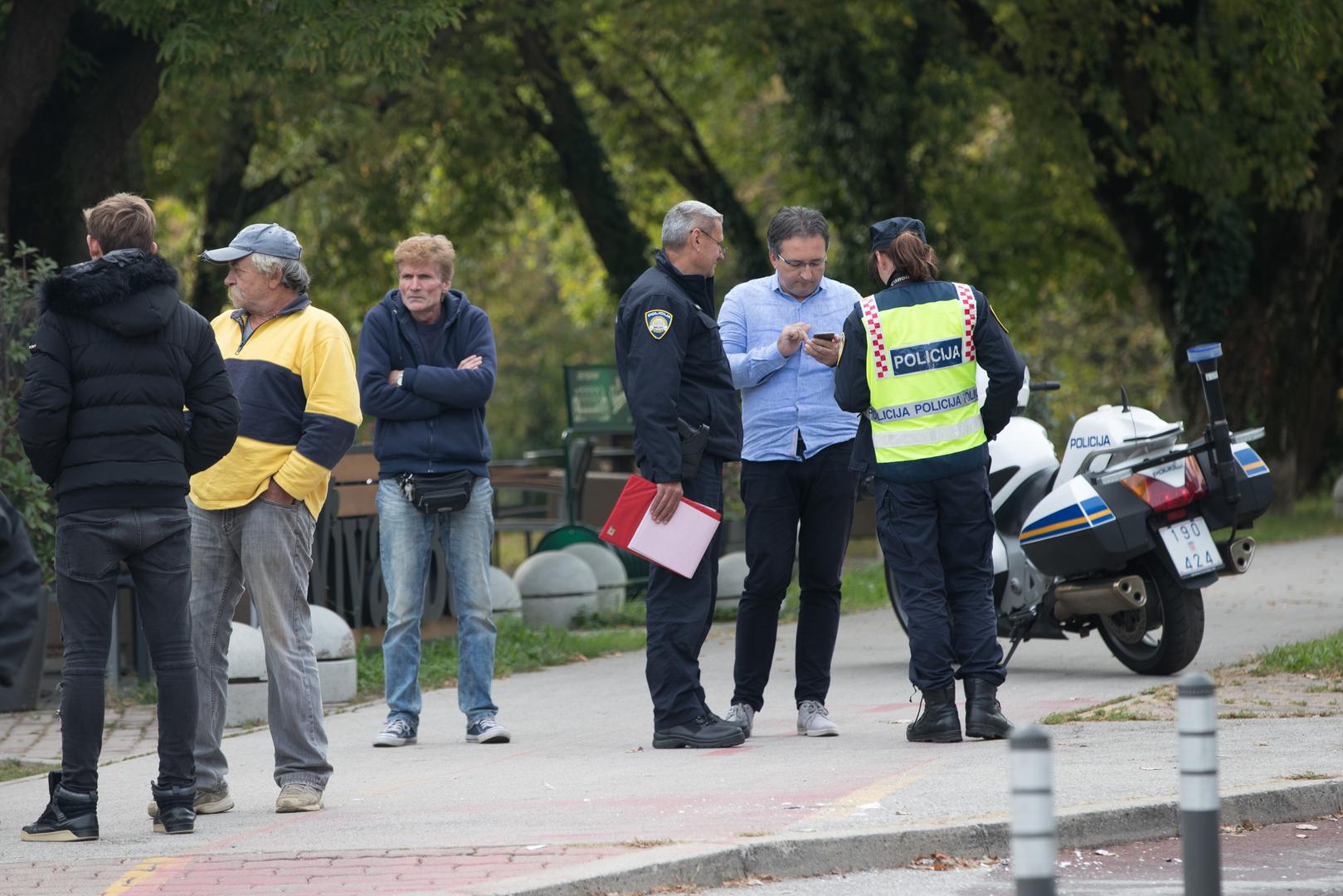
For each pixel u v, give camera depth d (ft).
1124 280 366.02
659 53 309.22
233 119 273.13
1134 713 91.30
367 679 126.82
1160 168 271.08
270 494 72.95
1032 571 113.29
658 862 57.52
